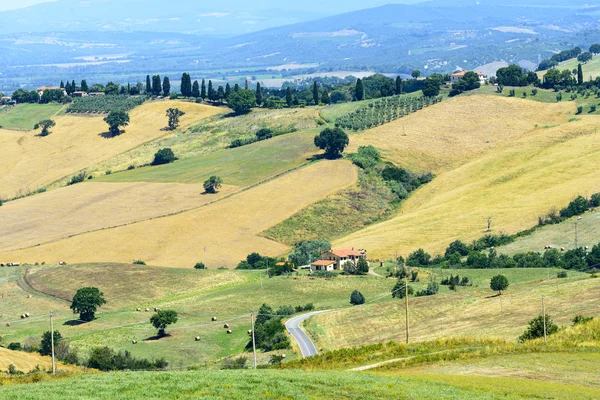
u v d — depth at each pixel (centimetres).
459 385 12344
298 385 12031
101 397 11000
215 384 11962
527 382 12606
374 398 11488
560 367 13838
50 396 10975
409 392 11756
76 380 12369
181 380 12250
